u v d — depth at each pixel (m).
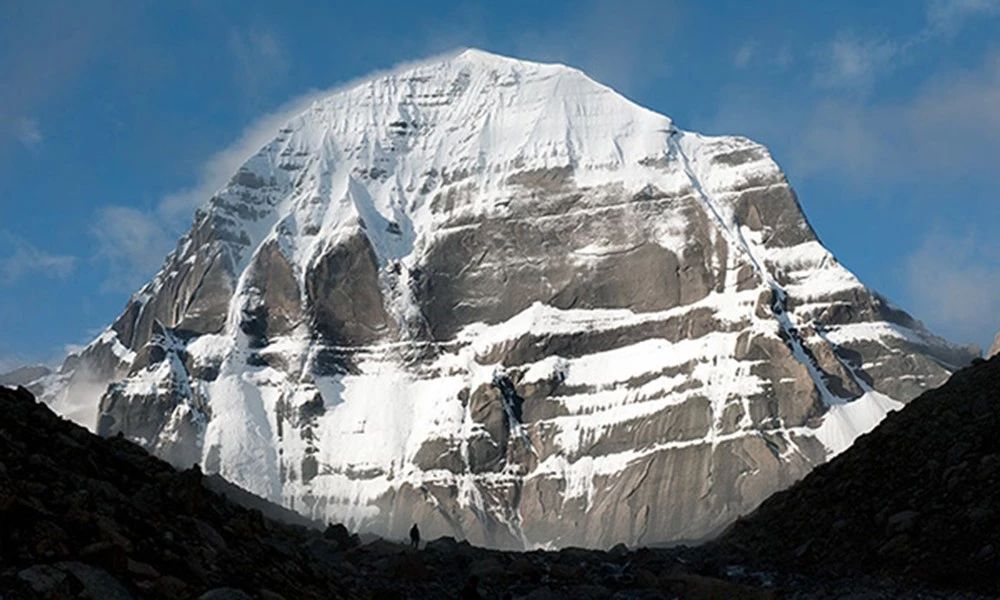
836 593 47.22
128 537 32.72
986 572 45.72
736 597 48.03
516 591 49.12
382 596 42.69
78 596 28.67
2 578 28.03
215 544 36.62
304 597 36.69
